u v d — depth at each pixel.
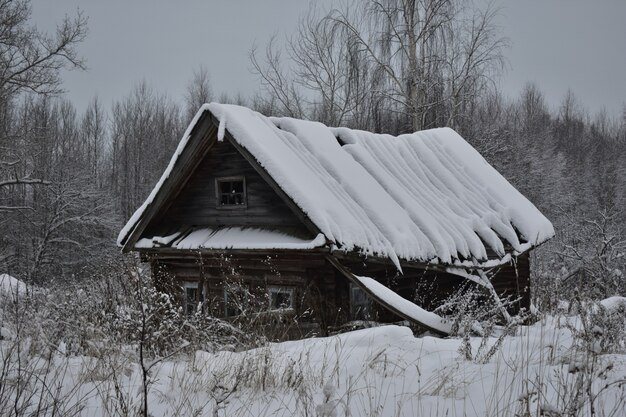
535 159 33.38
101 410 3.86
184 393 4.20
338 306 9.97
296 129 11.91
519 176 31.42
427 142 14.95
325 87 30.03
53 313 6.45
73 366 5.06
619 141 57.28
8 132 25.53
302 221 9.54
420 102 24.62
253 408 3.94
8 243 30.44
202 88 48.81
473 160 14.91
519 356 5.11
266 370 4.56
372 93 25.81
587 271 16.17
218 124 10.67
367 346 5.84
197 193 11.80
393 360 5.10
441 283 11.89
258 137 10.41
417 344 5.91
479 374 4.45
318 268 10.01
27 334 5.75
